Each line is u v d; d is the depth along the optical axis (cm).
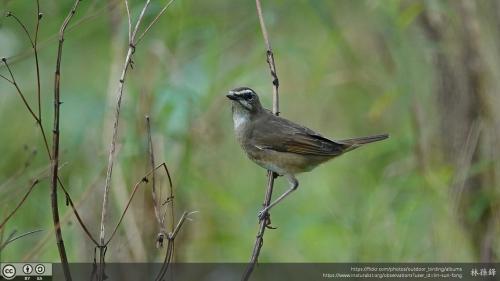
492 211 1331
